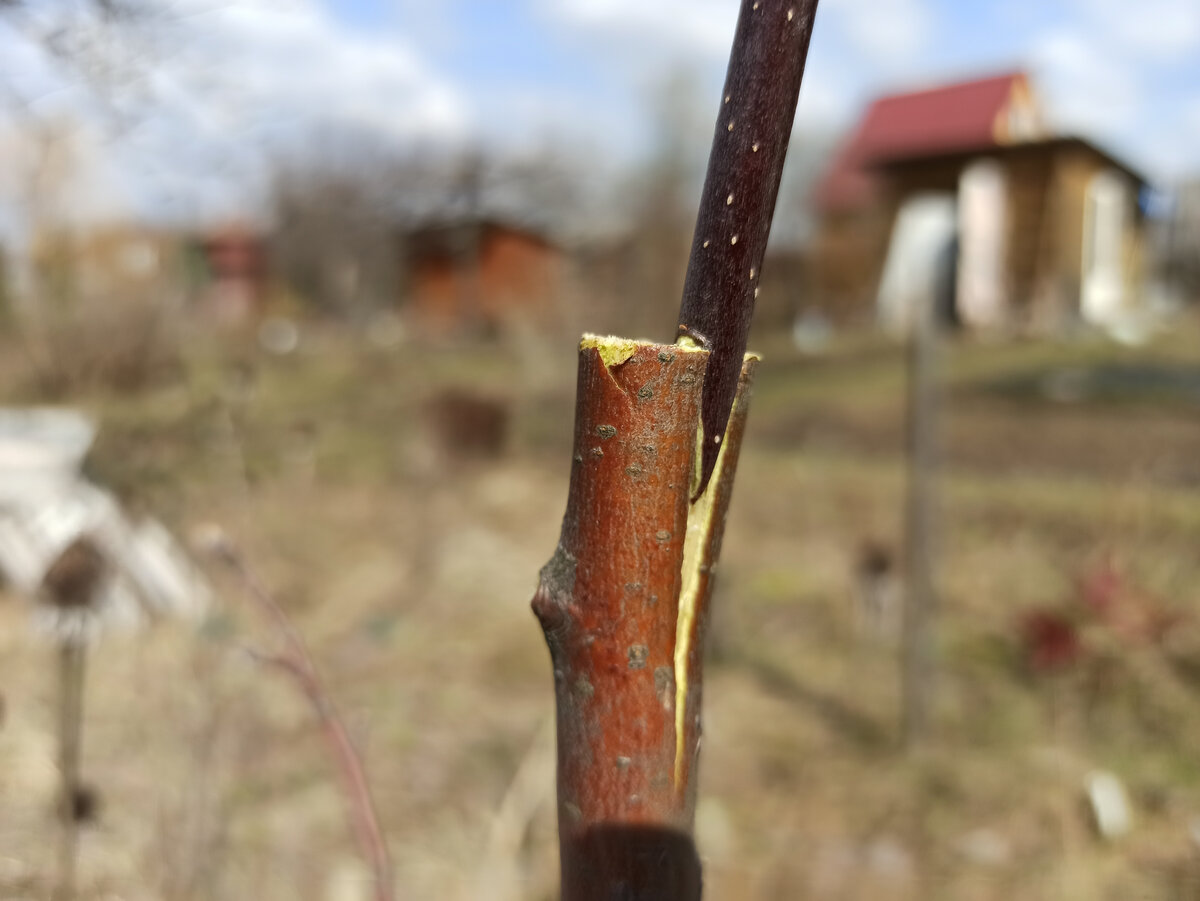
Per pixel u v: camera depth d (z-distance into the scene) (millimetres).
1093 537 5527
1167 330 14352
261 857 2436
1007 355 12867
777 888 2646
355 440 9445
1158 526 5484
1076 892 2656
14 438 5035
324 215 21078
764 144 476
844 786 3338
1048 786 3270
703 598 512
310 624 4758
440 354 16453
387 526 6477
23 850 1965
